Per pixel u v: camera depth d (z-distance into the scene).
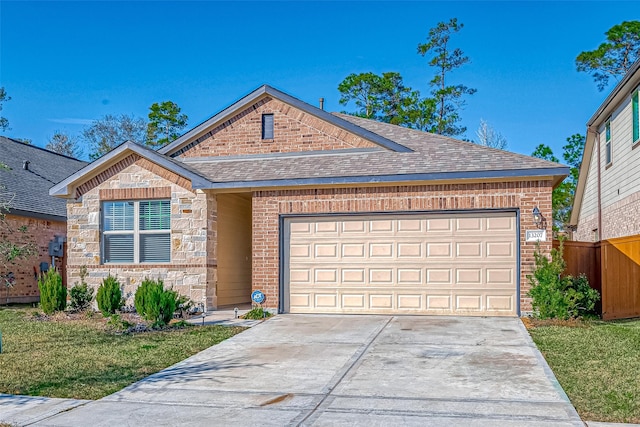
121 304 14.70
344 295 14.55
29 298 20.92
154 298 12.72
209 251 15.49
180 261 15.51
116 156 15.98
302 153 16.73
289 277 14.84
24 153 25.69
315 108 16.62
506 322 12.82
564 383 8.02
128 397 7.83
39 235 21.61
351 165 15.20
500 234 13.78
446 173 13.73
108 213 16.31
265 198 15.00
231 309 15.91
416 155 15.45
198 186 15.17
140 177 15.96
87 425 6.68
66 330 12.58
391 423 6.57
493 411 6.94
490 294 13.78
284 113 16.98
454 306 13.95
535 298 13.14
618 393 7.53
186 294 15.40
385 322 13.11
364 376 8.67
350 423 6.60
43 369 9.16
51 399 7.72
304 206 14.74
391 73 46.84
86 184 16.38
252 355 10.20
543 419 6.62
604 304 14.09
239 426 6.58
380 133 17.61
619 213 19.00
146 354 10.26
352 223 14.59
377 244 14.41
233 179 15.16
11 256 16.73
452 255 14.01
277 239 14.85
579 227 26.05
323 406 7.28
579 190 25.06
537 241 13.46
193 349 10.66
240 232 17.59
